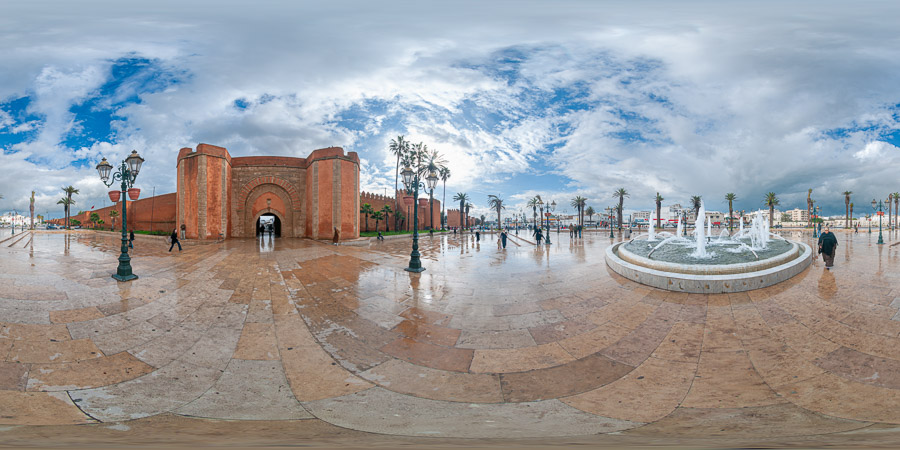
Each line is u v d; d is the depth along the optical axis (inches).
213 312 262.4
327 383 175.5
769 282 303.4
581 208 2449.6
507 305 290.2
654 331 230.5
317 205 1027.9
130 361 191.6
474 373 185.0
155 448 106.0
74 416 142.4
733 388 163.3
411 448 105.0
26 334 201.9
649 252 467.5
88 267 388.5
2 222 3442.4
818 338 204.1
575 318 258.2
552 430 129.0
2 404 148.1
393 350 211.9
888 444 101.7
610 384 171.8
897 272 348.5
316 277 390.9
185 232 947.3
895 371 166.9
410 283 369.4
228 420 140.6
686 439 114.7
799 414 140.3
